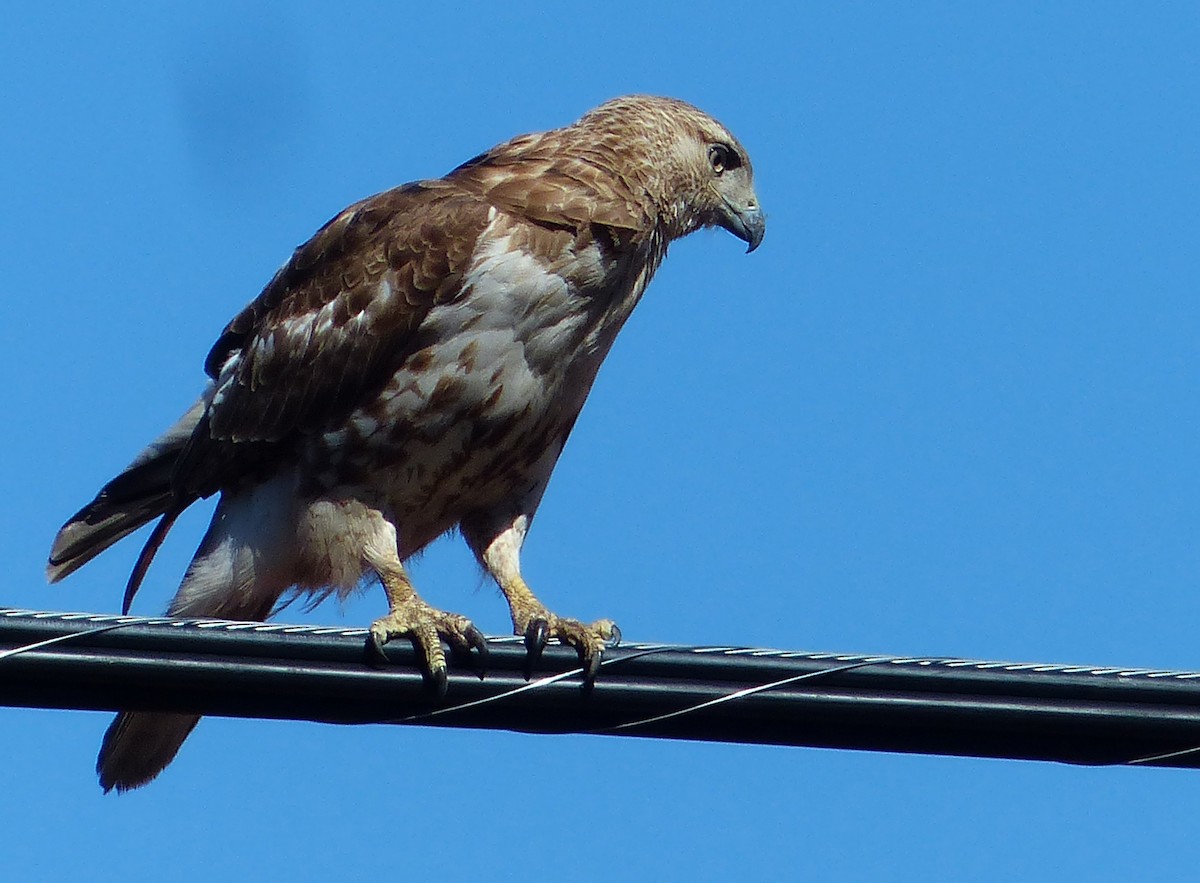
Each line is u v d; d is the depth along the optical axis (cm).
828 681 925
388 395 1273
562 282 1266
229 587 1330
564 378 1300
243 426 1329
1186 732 914
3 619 893
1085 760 930
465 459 1294
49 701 907
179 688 920
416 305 1262
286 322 1320
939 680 923
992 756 931
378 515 1297
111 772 1294
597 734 955
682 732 942
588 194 1280
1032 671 922
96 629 903
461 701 963
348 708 959
